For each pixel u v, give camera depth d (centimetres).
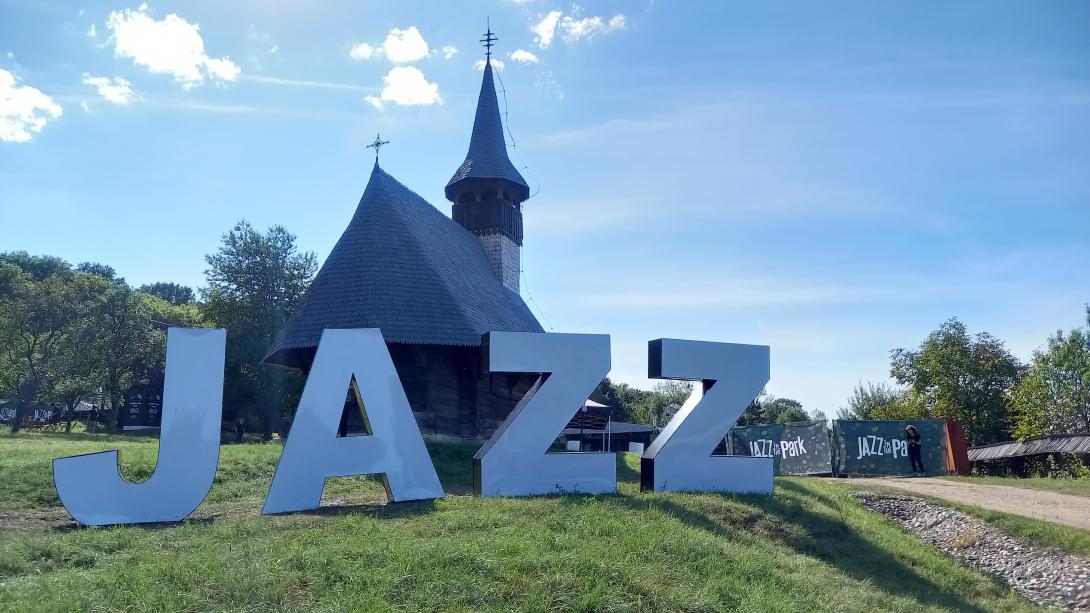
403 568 773
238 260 5006
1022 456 3077
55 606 655
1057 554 1312
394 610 689
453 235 3186
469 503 1175
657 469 1404
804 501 1466
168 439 1087
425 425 2205
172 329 1113
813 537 1271
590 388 1359
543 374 1388
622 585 796
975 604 1145
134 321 4388
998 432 4397
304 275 5162
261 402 4625
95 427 5312
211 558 802
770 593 870
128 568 784
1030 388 3931
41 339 4178
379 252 2342
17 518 1109
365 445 1201
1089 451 2752
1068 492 1897
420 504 1179
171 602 676
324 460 1168
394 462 1220
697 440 1438
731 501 1325
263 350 4669
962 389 4497
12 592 700
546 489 1312
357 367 1221
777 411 7738
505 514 1070
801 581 956
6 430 4209
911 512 1708
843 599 927
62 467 1026
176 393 1101
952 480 2231
